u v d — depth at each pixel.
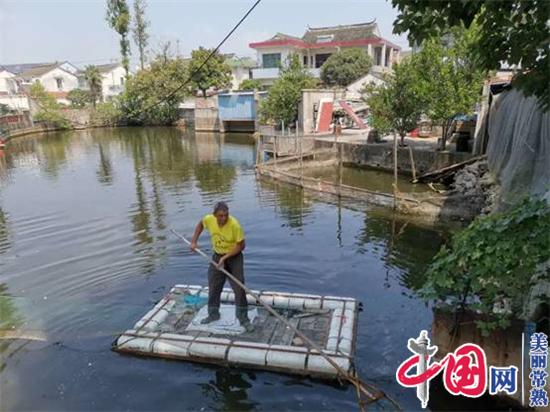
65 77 50.94
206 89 35.69
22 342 5.18
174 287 6.18
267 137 20.27
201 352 4.73
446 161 15.05
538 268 4.11
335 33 37.62
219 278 5.23
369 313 5.77
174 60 37.78
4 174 17.36
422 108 15.75
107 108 38.91
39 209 11.57
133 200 12.44
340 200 11.95
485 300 3.91
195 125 33.69
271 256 7.81
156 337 4.98
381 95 16.70
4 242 8.93
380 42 35.62
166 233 9.24
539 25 3.56
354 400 4.19
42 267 7.50
